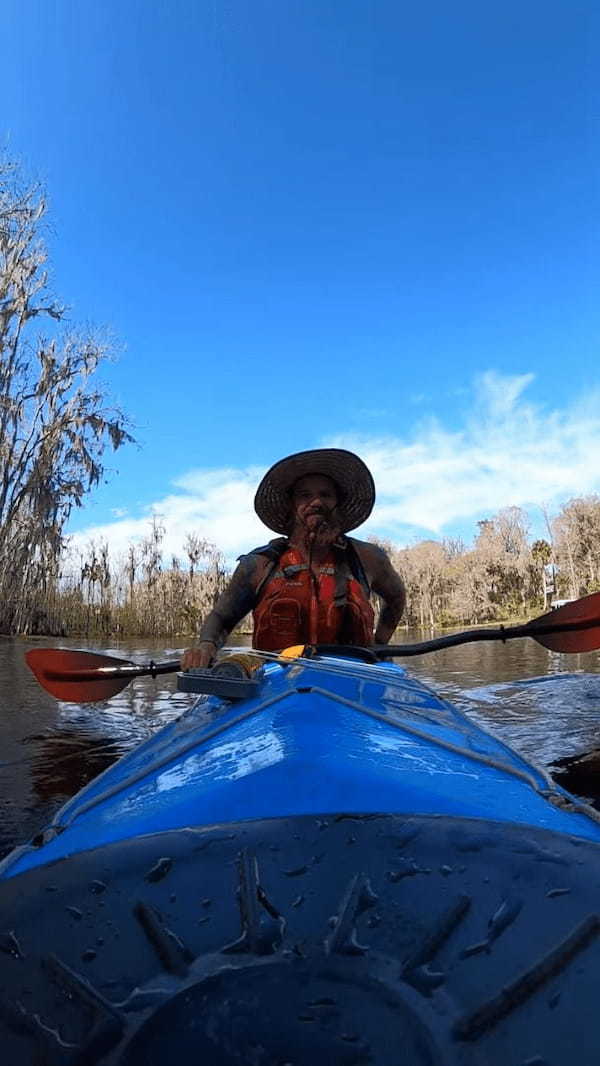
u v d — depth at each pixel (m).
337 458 3.07
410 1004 0.68
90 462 23.89
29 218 22.41
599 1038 0.64
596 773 3.18
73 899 0.88
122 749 3.92
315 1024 0.66
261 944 0.77
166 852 0.95
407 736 1.45
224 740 1.45
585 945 0.74
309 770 1.14
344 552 3.17
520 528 50.06
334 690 1.76
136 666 3.18
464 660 9.48
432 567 48.47
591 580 44.88
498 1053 0.63
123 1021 0.68
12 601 24.58
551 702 5.14
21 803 2.87
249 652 2.24
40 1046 0.67
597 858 0.91
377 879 0.86
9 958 0.79
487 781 1.23
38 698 6.03
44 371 23.52
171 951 0.77
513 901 0.82
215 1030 0.67
